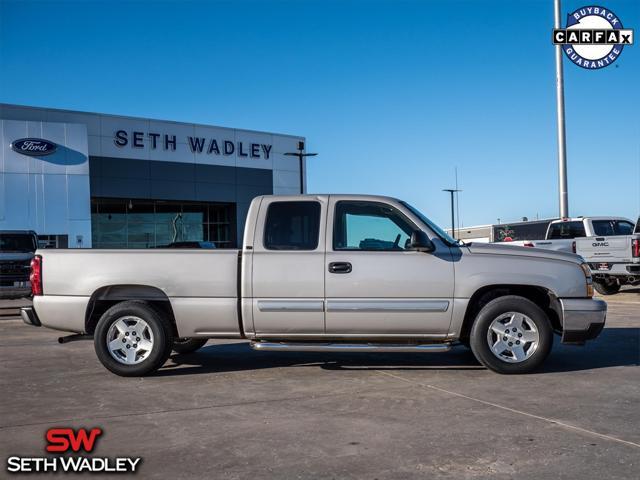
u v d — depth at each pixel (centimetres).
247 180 4191
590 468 393
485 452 423
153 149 3847
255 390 615
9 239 1738
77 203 3347
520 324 671
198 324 686
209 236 4244
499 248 687
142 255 691
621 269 1523
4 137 3194
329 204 692
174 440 458
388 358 789
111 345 688
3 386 645
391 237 689
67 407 556
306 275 671
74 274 696
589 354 798
